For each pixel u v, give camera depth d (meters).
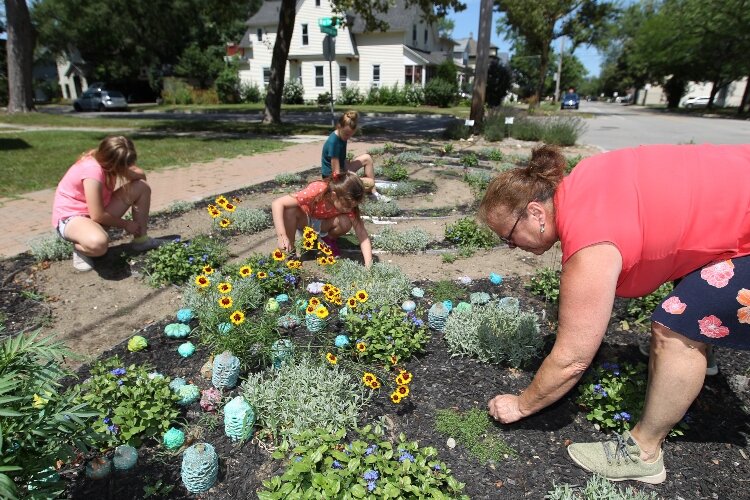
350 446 2.22
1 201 7.00
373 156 11.27
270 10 42.62
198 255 4.45
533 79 71.25
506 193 2.18
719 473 2.39
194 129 18.30
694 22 36.38
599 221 1.92
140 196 4.68
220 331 3.00
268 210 6.48
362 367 3.02
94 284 4.24
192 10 47.78
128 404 2.44
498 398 2.61
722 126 23.33
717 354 3.37
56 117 23.41
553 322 3.64
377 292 3.83
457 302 3.95
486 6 15.68
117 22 45.91
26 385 1.73
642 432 2.26
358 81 41.38
